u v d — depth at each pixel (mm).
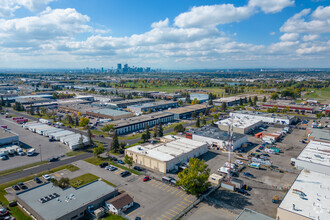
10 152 104250
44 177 82000
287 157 106812
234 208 66375
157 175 86750
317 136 127000
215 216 62500
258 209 65875
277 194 74312
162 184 80000
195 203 68188
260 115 189375
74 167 92375
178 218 61312
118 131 144125
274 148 117688
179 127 147750
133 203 68312
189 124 173500
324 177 77688
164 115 184125
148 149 104375
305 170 83438
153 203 68375
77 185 77250
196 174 71062
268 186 79562
